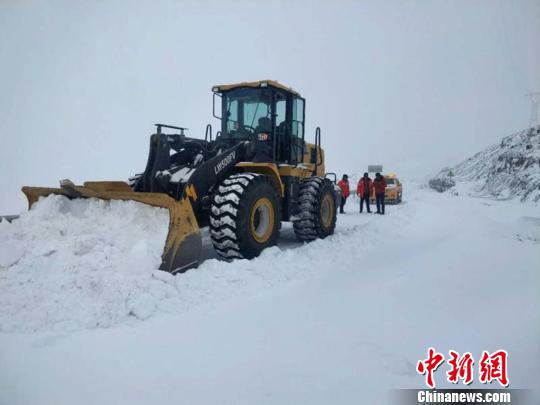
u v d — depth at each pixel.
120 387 2.39
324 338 3.03
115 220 4.65
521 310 3.53
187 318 3.45
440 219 9.29
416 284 4.29
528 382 2.44
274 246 5.77
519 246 6.05
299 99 7.35
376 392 2.35
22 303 3.38
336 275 4.72
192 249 4.65
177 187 5.03
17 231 4.45
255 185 5.43
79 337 3.07
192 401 2.26
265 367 2.61
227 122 6.86
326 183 7.56
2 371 2.57
